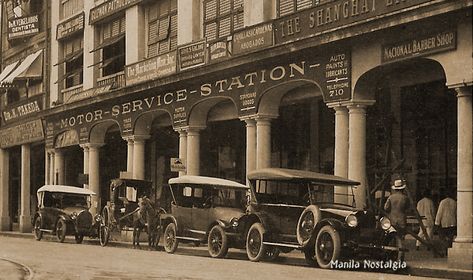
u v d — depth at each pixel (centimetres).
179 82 2494
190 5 2562
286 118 2366
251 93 2139
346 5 1769
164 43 2791
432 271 1381
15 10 3938
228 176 2653
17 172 4272
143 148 2867
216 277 1206
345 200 1620
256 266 1498
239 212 1848
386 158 1789
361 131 1769
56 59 3591
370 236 1466
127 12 2991
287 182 1614
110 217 2484
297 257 1756
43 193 2761
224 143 2686
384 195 1842
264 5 2184
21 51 3984
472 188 1430
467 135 1442
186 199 1969
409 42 1592
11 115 3959
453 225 1680
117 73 3031
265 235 1647
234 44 2200
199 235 1906
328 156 2183
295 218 1584
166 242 2042
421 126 1880
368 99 1773
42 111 3541
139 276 1227
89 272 1314
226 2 2427
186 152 2525
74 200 2703
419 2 1562
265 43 2059
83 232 2555
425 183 1866
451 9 1433
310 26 1894
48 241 2762
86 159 3219
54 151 3478
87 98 3106
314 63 1883
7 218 3978
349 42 1752
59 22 3562
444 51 1499
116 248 2289
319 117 2225
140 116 2802
